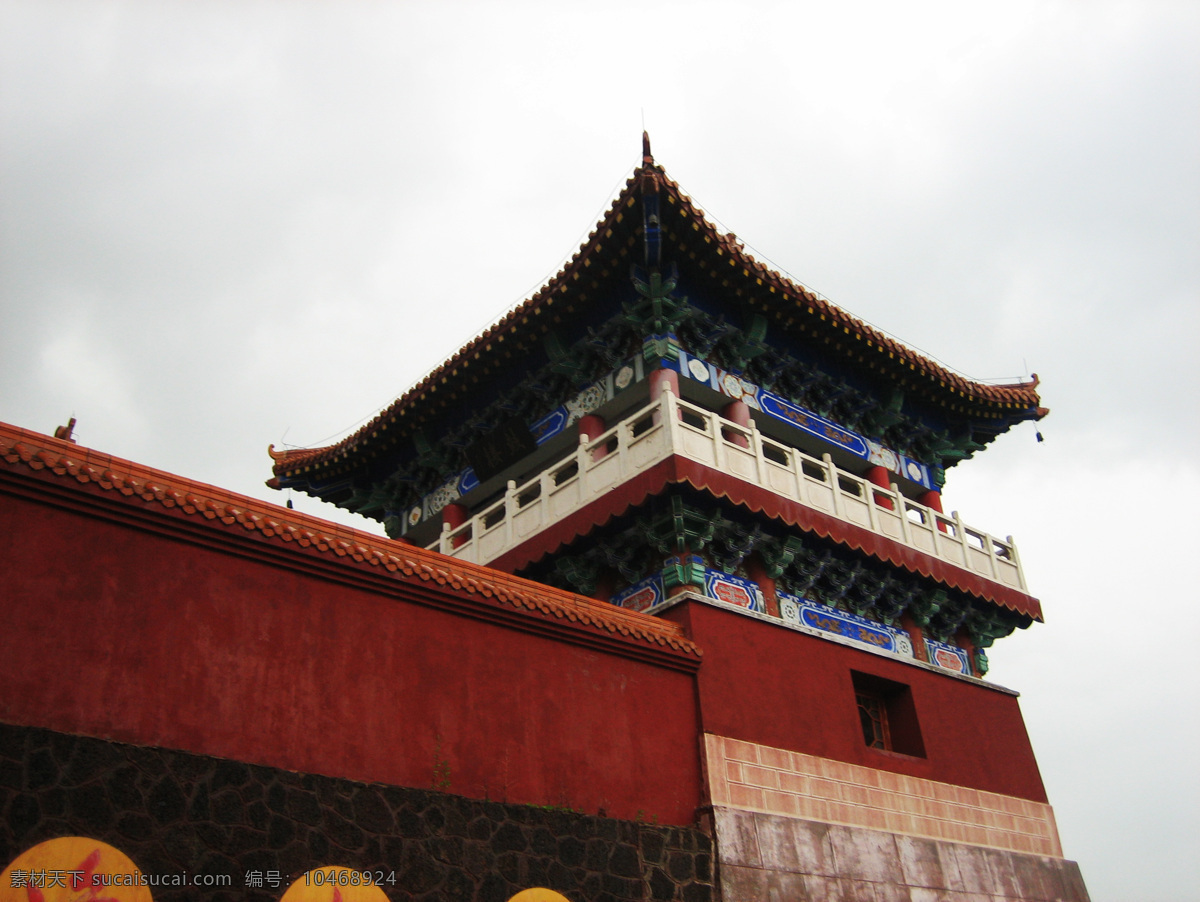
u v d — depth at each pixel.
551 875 17.59
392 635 17.88
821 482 26.19
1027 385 34.03
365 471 33.94
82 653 14.59
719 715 21.56
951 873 23.92
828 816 22.16
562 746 19.11
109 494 15.50
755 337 28.12
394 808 16.38
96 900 13.28
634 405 28.05
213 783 14.82
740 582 24.47
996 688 28.81
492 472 30.69
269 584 16.84
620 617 21.19
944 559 28.23
